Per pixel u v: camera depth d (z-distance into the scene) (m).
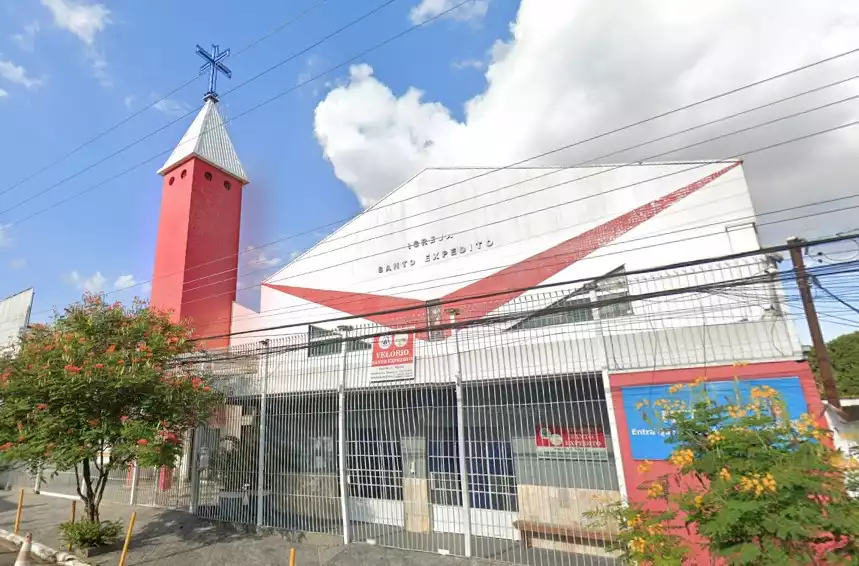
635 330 7.91
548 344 8.87
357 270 15.31
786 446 4.54
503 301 12.29
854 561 3.83
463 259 13.35
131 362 8.85
